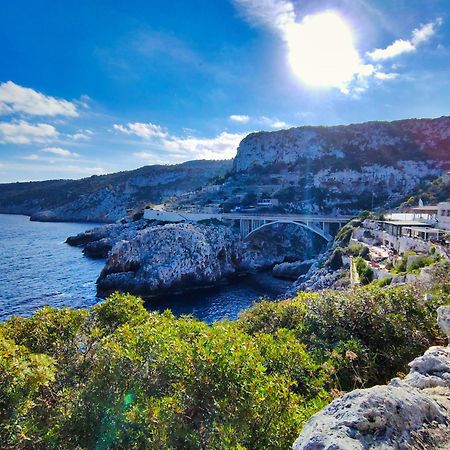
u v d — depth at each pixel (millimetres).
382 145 165500
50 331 13594
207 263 77312
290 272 82938
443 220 51500
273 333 15203
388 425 4395
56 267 80688
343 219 97250
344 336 13289
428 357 7176
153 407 7598
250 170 180625
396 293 14875
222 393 7410
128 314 15883
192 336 10273
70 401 10094
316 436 4176
